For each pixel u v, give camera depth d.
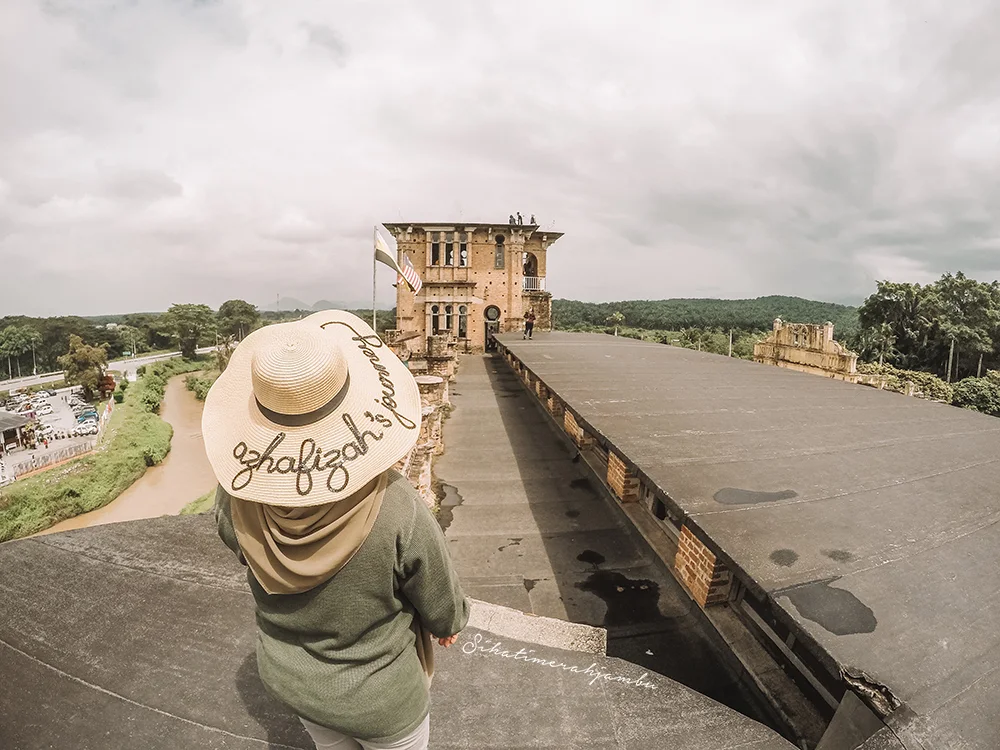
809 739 3.95
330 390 1.49
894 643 2.84
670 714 2.87
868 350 63.50
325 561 1.41
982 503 4.68
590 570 6.57
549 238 41.22
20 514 35.81
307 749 2.54
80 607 3.58
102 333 140.25
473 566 6.70
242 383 1.67
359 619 1.51
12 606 3.57
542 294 40.16
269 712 2.76
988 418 8.16
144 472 48.22
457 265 36.91
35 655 3.13
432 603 1.66
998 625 3.01
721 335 102.69
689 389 10.25
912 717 2.39
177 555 4.25
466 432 12.84
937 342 60.97
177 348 160.62
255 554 1.49
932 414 8.45
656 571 6.50
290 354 1.44
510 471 10.03
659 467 5.55
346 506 1.46
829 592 3.28
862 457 6.02
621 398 9.21
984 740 2.29
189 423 68.19
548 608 5.83
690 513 4.41
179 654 3.18
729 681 4.67
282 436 1.50
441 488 9.24
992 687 2.56
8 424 51.12
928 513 4.46
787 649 4.59
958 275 61.59
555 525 7.78
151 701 2.82
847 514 4.43
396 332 21.56
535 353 16.95
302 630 1.54
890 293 64.75
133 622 3.45
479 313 37.47
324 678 1.55
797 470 5.51
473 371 24.20
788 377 12.26
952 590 3.34
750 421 7.72
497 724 2.77
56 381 109.75
